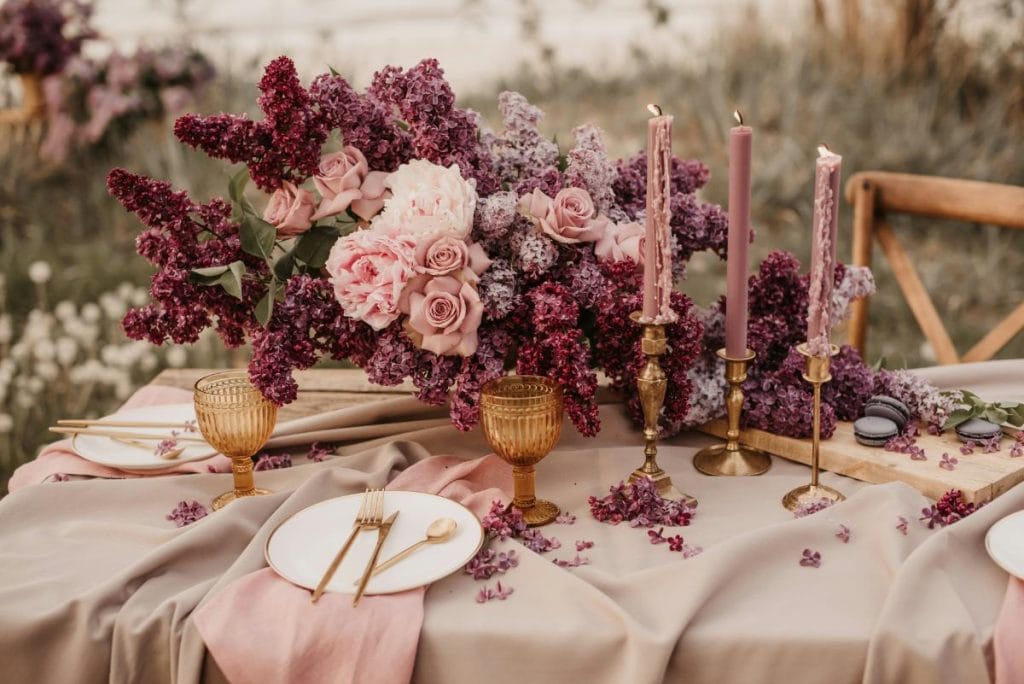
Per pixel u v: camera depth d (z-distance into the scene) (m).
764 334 1.74
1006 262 4.43
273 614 1.26
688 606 1.24
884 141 4.72
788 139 4.75
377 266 1.47
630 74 5.12
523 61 5.22
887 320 4.26
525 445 1.44
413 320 1.48
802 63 4.95
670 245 1.50
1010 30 4.69
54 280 4.74
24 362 4.14
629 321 1.54
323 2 5.36
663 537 1.44
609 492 1.58
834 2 4.96
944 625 1.20
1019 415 1.69
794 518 1.48
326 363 4.00
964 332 4.11
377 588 1.27
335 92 1.54
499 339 1.55
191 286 1.49
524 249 1.55
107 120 5.00
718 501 1.55
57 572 1.40
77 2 5.03
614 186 1.78
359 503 1.48
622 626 1.23
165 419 1.83
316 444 1.78
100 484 1.59
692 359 1.55
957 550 1.33
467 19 5.30
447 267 1.49
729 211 1.56
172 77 5.11
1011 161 4.55
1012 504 1.41
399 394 2.03
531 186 1.63
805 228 4.61
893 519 1.40
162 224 1.53
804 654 1.21
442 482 1.57
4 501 1.54
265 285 1.56
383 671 1.22
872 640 1.19
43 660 1.31
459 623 1.25
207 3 5.39
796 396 1.66
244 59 5.30
